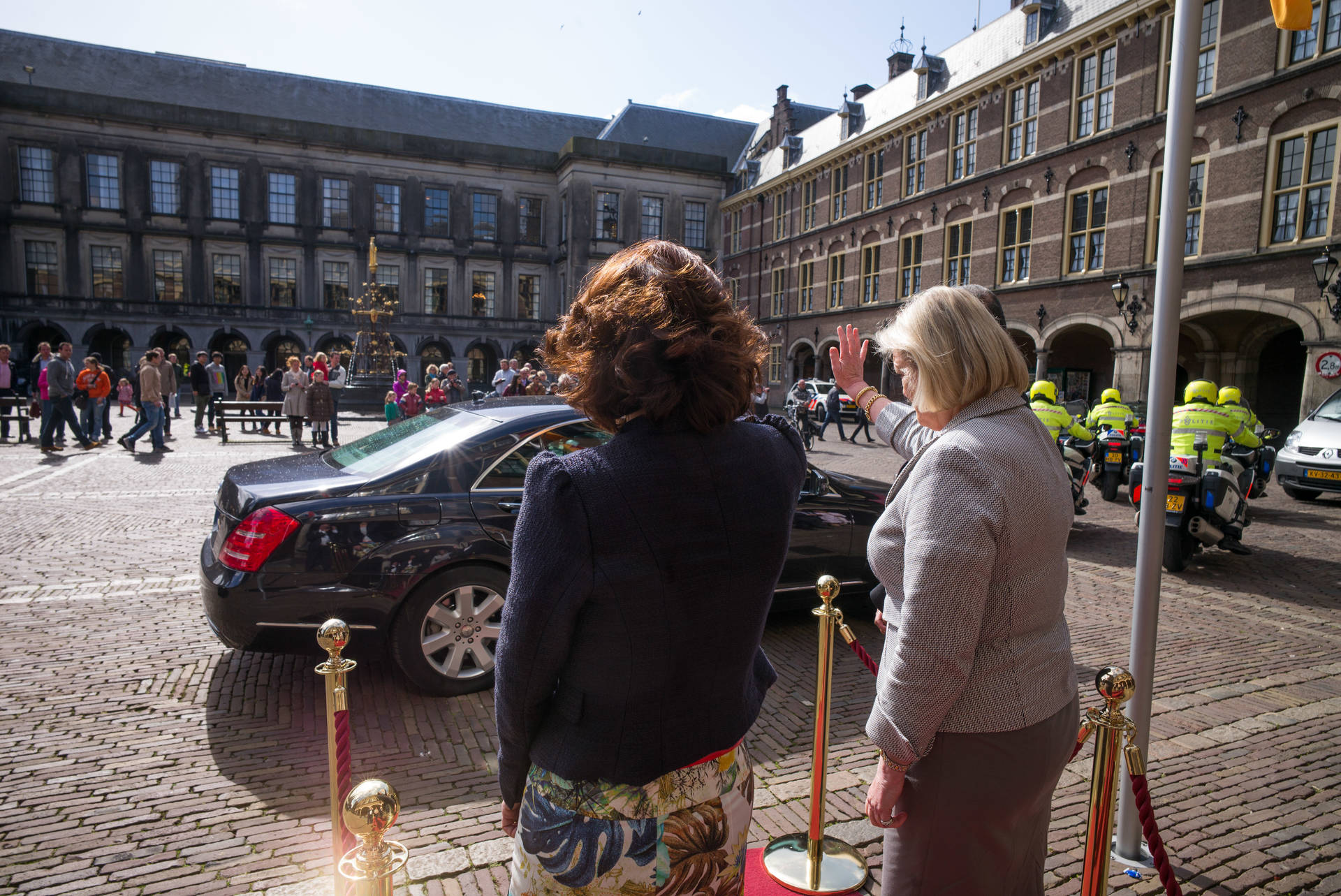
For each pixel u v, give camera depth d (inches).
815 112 1525.6
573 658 43.8
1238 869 98.6
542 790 46.1
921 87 1038.4
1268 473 375.6
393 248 1572.3
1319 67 588.7
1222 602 223.5
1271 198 629.0
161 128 1422.2
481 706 142.3
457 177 1614.2
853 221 1155.3
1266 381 898.1
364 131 1530.5
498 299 1660.9
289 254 1517.0
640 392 42.7
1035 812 59.6
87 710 136.6
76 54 1496.1
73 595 200.7
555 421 155.6
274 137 1476.4
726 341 45.2
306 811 107.3
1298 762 126.9
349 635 69.7
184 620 183.9
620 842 44.0
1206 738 135.3
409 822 105.4
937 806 57.5
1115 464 403.2
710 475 43.9
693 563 42.9
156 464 462.6
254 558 133.0
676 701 43.9
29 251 1389.0
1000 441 56.7
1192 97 92.0
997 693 56.4
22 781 113.0
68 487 370.3
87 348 1412.4
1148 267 721.6
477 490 146.7
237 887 91.4
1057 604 59.1
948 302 61.8
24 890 89.7
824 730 94.1
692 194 1648.6
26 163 1376.7
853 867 95.6
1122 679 65.0
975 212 930.1
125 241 1425.9
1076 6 826.8
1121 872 98.0
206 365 711.1
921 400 63.1
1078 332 1022.4
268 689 147.4
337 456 166.4
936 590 53.2
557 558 40.8
